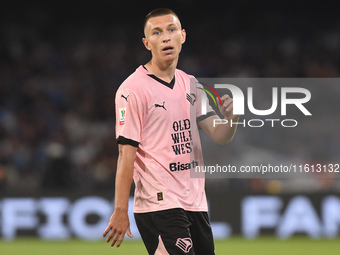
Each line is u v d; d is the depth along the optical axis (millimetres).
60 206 40906
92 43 73812
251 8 75250
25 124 61531
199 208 15133
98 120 64375
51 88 67125
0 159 56812
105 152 59125
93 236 40719
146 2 74938
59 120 62750
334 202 40969
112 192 41188
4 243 38438
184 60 71812
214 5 75000
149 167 14789
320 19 75125
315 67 71688
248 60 72500
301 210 40906
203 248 15422
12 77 68125
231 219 40906
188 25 75000
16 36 73125
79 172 54344
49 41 73875
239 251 33625
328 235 40781
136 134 14523
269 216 40938
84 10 74875
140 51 73875
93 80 69500
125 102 14617
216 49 73375
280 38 74250
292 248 35062
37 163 56500
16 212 40781
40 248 35625
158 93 14938
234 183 45375
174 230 14359
